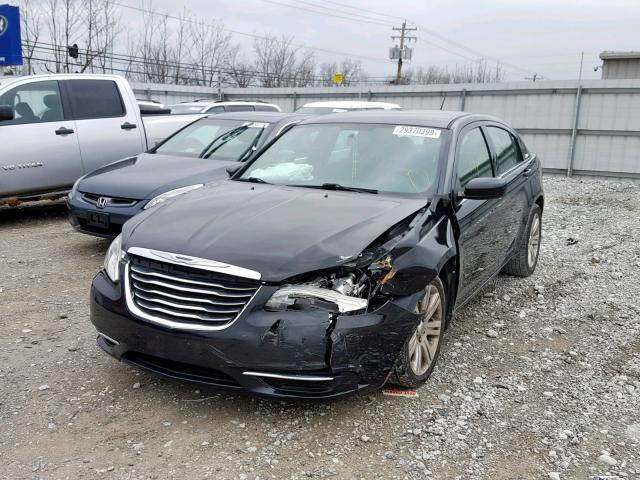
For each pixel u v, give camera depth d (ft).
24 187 25.81
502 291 18.89
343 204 12.51
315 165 14.85
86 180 21.63
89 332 14.73
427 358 12.11
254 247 10.55
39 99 26.50
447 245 12.25
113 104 28.81
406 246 11.23
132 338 10.76
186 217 12.10
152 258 10.76
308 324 9.80
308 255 10.33
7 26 36.37
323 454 9.92
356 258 10.41
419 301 11.11
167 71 92.68
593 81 50.52
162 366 10.78
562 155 53.11
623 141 50.49
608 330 15.94
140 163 23.16
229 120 26.18
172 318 10.40
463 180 14.14
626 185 46.73
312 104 43.14
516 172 18.08
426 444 10.31
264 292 9.99
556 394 12.28
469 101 57.16
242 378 10.01
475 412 11.43
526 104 54.03
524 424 11.08
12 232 25.66
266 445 10.13
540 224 20.89
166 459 9.69
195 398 11.59
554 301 18.11
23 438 10.16
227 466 9.53
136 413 11.03
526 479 9.48
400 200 12.91
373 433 10.57
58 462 9.53
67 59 74.13
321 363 9.85
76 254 21.88
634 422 11.28
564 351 14.48
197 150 24.66
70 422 10.69
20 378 12.26
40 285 18.24
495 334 15.23
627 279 20.59
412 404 11.60
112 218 20.07
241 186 14.40
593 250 24.79
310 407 11.35
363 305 10.14
